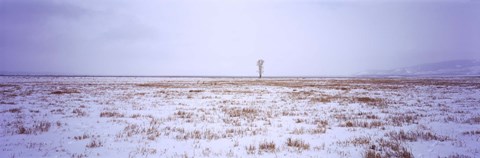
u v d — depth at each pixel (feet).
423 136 31.32
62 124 38.81
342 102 71.92
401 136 31.30
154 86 157.38
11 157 23.35
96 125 38.45
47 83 184.75
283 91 117.50
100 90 117.39
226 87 151.74
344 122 41.81
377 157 23.66
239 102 72.28
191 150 26.11
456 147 26.96
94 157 23.73
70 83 188.03
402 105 65.05
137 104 66.44
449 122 41.27
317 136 32.22
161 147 27.14
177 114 49.93
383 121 42.75
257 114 50.08
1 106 59.41
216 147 27.17
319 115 49.39
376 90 123.03
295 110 56.13
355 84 188.85
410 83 202.59
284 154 24.84
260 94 100.42
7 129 34.96
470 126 37.93
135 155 24.38
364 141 29.32
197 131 34.37
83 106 60.85
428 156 24.14
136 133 33.30
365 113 51.78
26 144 27.66
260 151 25.68
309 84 191.11
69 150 25.73
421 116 47.65
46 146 27.02
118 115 47.80
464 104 66.33
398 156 24.02
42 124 38.14
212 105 65.31
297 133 33.78
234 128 36.91
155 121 41.93
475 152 25.21
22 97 80.94
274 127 37.73
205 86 162.20
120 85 166.20
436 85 168.14
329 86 161.27
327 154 24.89
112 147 26.91
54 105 62.18
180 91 115.75
